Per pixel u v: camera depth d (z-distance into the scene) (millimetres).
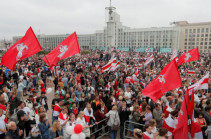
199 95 10266
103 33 129500
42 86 12383
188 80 13266
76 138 5254
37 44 8773
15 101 8180
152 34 112938
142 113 7277
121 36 124625
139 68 23188
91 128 7984
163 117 7293
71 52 9812
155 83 6762
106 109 8227
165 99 9000
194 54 15844
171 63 6418
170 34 107188
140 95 9234
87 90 11211
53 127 5906
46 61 9914
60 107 7520
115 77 15852
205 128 6574
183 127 4629
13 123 5191
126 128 7758
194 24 106688
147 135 5164
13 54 8594
